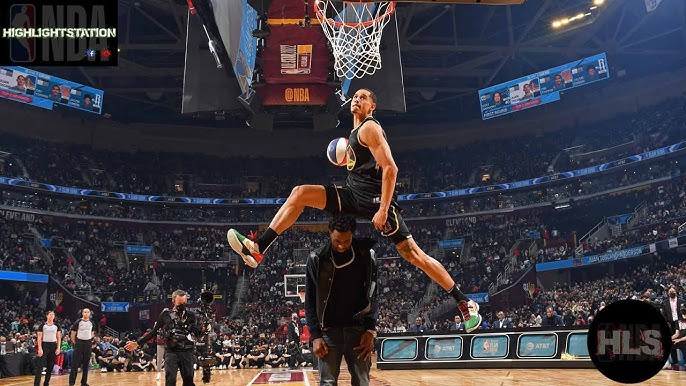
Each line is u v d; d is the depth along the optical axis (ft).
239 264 140.97
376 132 12.09
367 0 27.78
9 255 115.75
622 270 121.80
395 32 62.23
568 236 133.39
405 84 151.84
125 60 130.00
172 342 24.75
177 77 142.31
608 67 132.16
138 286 125.80
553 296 105.50
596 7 119.34
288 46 57.26
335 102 62.03
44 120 146.92
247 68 58.70
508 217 148.97
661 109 138.51
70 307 113.39
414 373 43.52
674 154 123.13
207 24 52.85
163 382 46.29
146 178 154.81
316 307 12.51
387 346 49.85
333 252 12.26
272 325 105.40
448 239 146.20
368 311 12.52
